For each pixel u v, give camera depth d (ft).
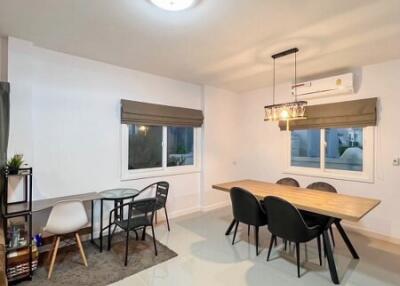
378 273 7.99
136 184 12.33
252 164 16.37
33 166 9.16
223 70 12.00
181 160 14.65
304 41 8.54
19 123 8.50
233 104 16.84
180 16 6.85
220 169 16.02
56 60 9.70
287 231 7.96
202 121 15.05
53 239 9.22
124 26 7.50
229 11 6.58
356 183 11.68
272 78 13.42
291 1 6.12
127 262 8.61
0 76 8.50
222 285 7.37
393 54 9.78
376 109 10.97
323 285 7.37
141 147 12.75
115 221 9.39
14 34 8.15
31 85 8.80
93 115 10.78
